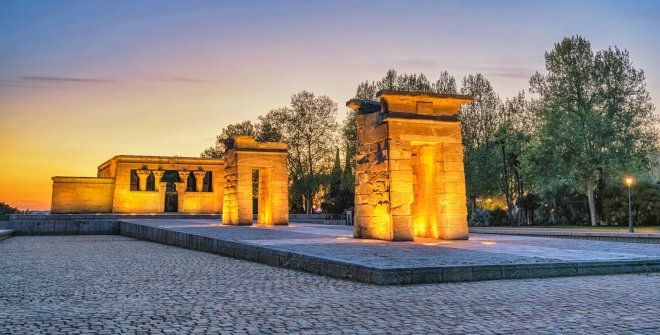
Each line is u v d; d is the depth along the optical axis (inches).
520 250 671.8
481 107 2470.5
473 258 569.0
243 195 1523.1
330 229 1264.8
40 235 1668.3
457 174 904.3
